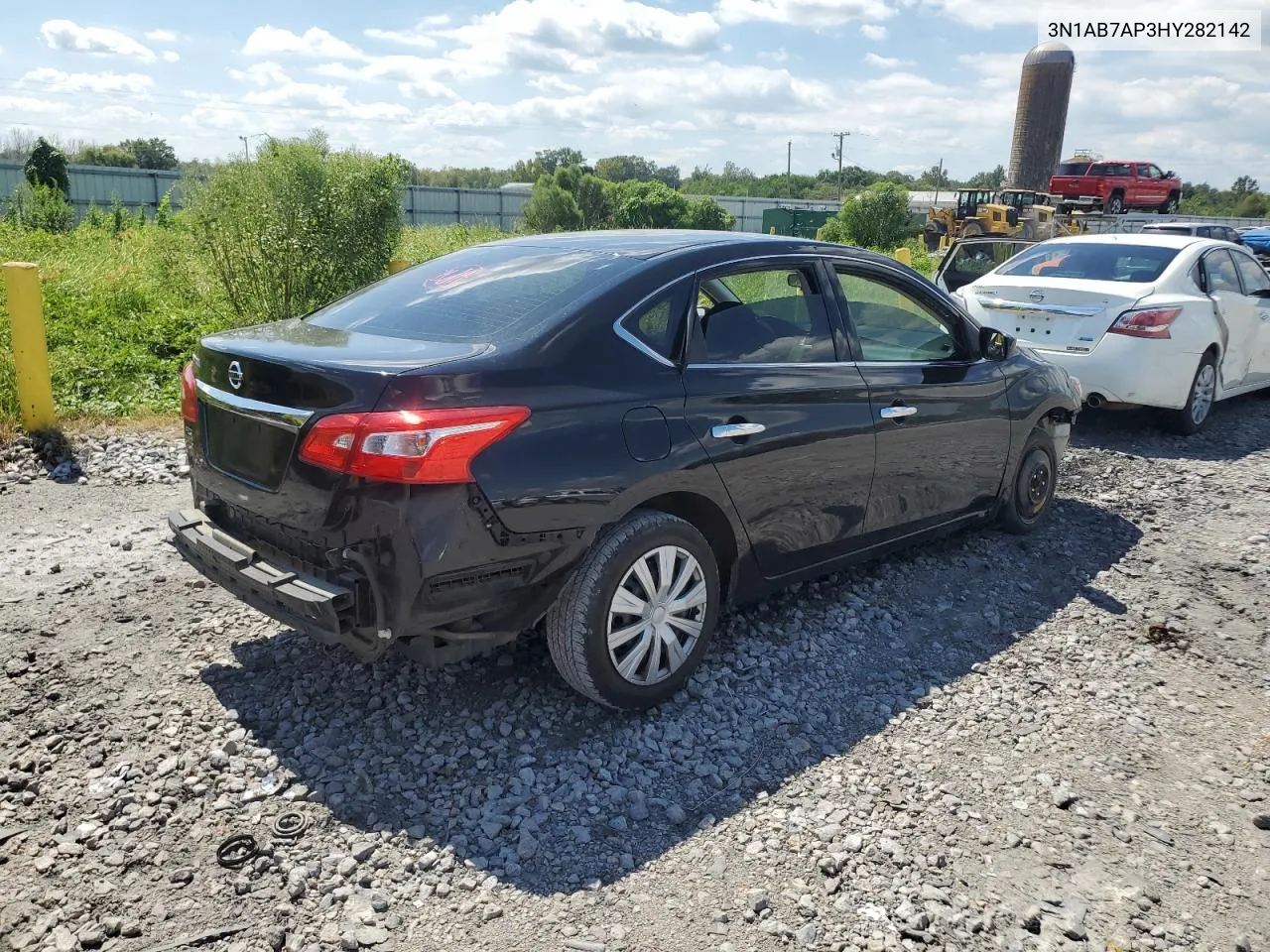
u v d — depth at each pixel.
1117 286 8.15
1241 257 9.31
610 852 2.97
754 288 4.07
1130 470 7.40
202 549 3.50
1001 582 5.18
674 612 3.69
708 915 2.73
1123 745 3.71
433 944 2.59
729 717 3.75
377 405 2.99
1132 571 5.42
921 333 4.86
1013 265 9.12
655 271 3.75
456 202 49.53
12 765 3.25
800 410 4.05
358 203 12.79
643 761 3.44
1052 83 42.31
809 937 2.66
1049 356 8.12
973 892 2.87
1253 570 5.50
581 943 2.61
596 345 3.46
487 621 3.24
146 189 43.59
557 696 3.81
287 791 3.17
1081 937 2.71
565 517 3.24
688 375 3.68
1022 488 5.68
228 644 4.12
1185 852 3.11
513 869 2.88
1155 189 43.91
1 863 2.81
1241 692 4.18
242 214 11.69
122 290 11.57
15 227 18.27
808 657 4.25
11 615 4.32
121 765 3.27
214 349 3.54
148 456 6.73
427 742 3.48
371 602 3.07
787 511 4.09
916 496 4.78
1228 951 2.70
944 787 3.38
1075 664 4.34
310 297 12.31
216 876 2.80
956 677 4.17
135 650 4.05
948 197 57.25
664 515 3.59
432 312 3.68
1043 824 3.21
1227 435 8.72
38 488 6.06
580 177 51.47
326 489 3.05
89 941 2.54
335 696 3.74
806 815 3.18
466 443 3.04
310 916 2.67
